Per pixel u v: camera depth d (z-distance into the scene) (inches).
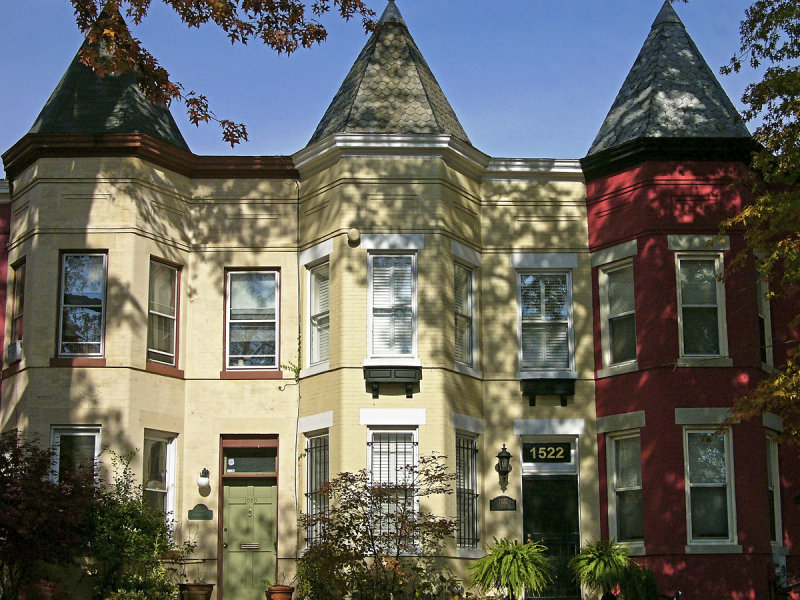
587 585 747.4
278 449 805.2
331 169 810.2
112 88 832.3
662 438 762.2
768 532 756.6
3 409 798.5
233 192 839.1
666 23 879.7
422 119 815.7
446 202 802.8
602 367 815.1
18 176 832.9
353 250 787.4
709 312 789.2
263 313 830.5
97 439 764.0
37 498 677.9
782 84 728.3
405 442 767.1
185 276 827.4
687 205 796.0
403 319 786.8
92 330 781.9
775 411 800.9
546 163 838.5
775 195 697.0
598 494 800.3
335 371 775.7
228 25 757.3
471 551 773.9
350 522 704.4
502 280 834.2
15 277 828.6
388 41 858.8
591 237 837.8
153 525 733.9
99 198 793.6
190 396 812.6
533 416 813.2
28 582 719.7
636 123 826.8
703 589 738.8
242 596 789.9
